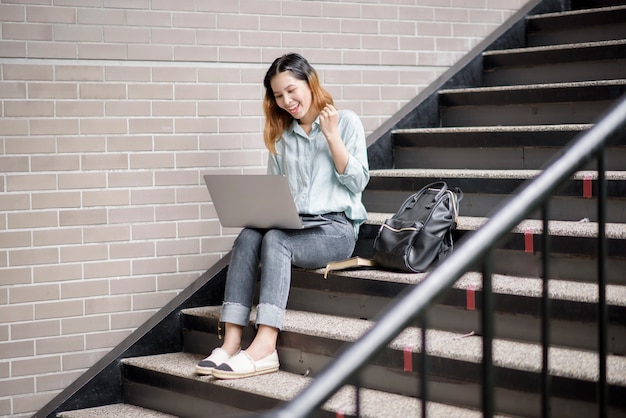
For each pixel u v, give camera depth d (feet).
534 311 11.57
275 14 16.40
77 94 14.83
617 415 9.83
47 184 14.67
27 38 14.51
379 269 13.85
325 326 13.15
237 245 13.65
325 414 11.38
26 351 14.64
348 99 17.24
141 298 15.39
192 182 15.72
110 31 15.05
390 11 17.58
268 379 12.89
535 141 15.03
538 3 18.95
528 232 12.03
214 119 15.87
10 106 14.42
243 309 13.42
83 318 14.98
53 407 14.57
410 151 16.93
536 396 10.49
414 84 17.90
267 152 16.34
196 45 15.70
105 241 15.08
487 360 6.88
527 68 17.58
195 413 13.50
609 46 16.34
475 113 17.17
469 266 6.66
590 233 12.07
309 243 13.55
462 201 14.92
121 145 15.16
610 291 11.41
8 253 14.46
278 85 13.84
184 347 15.34
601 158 7.22
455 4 18.26
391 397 11.80
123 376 14.85
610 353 10.96
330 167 14.11
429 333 12.39
